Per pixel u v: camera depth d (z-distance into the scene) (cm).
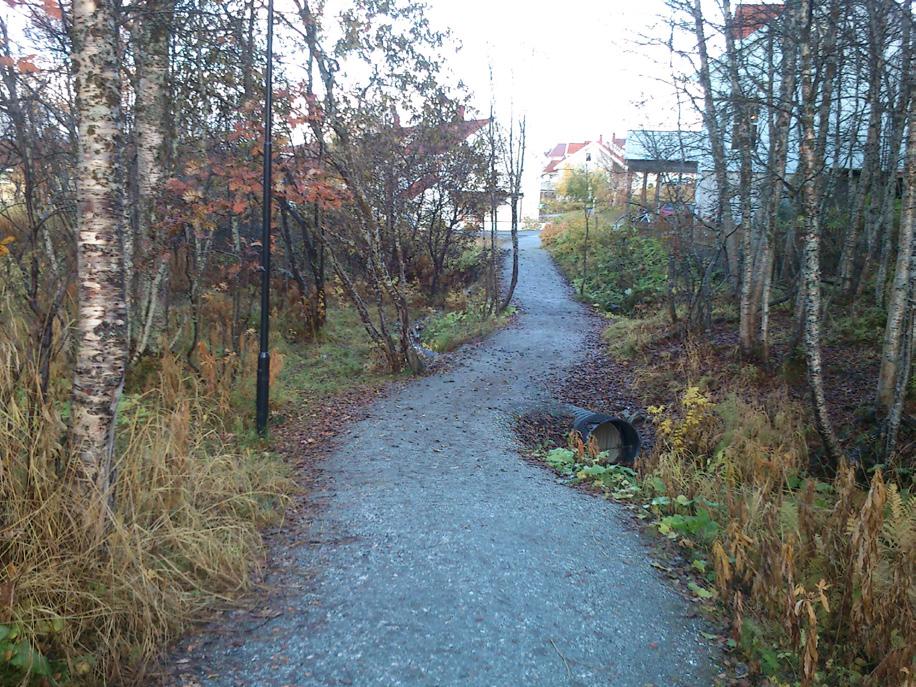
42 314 532
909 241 813
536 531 524
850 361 1135
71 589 321
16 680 278
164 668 320
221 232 1318
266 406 764
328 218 1362
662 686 330
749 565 422
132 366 805
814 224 760
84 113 357
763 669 345
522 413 1017
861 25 875
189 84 883
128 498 395
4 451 353
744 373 1141
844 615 385
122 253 376
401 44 1123
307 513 547
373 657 338
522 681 326
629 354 1450
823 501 614
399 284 1233
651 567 471
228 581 403
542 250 3164
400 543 486
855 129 1316
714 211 1608
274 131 964
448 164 1920
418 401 1037
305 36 1012
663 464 695
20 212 1014
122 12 675
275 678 317
